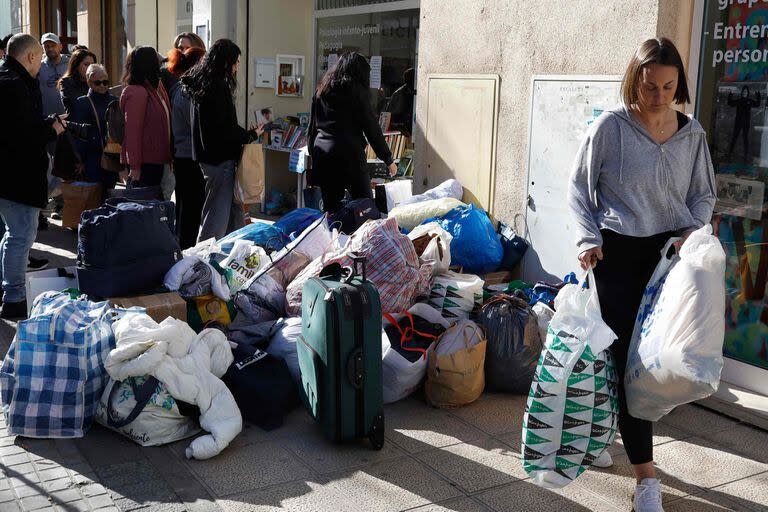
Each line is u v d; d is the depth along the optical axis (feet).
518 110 19.70
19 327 13.65
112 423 13.55
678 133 11.19
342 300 12.77
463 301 16.63
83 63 30.53
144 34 44.16
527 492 12.03
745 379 15.39
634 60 11.02
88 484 12.10
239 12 33.88
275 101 35.19
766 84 14.80
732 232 15.64
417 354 15.23
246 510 11.43
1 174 19.07
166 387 13.32
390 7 30.42
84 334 13.61
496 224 20.58
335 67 21.27
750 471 12.78
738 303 15.58
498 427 14.28
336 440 13.19
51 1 62.54
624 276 11.36
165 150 24.31
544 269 19.26
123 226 16.26
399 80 30.32
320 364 13.02
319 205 28.66
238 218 23.72
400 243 16.15
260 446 13.48
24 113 18.86
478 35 20.70
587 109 17.75
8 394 13.89
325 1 34.32
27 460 12.86
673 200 11.28
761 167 15.01
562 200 18.62
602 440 11.10
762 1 14.78
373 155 28.73
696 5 15.81
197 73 22.02
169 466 12.72
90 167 29.63
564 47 18.30
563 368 10.91
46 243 28.55
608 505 11.70
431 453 13.26
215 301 16.96
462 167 21.52
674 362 10.02
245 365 14.65
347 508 11.52
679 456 13.25
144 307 15.53
